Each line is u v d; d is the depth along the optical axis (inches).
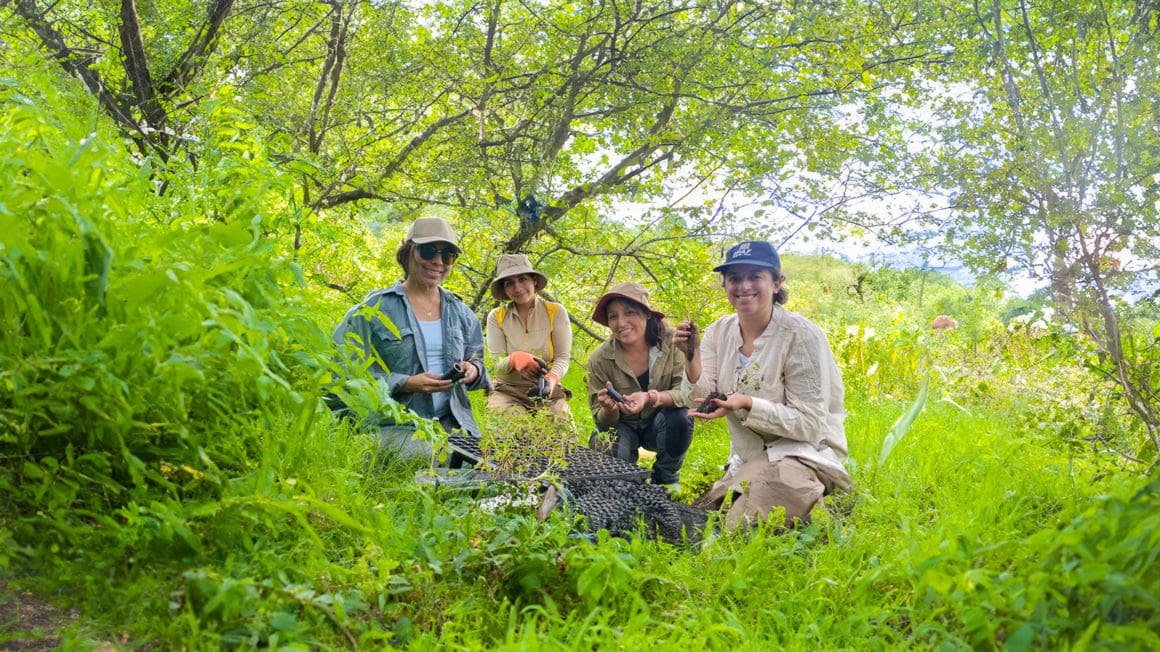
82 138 125.9
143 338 108.0
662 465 211.5
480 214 308.5
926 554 116.4
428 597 113.3
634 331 216.5
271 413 132.2
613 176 303.6
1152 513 89.6
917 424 247.6
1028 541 101.7
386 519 126.9
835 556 136.7
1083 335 178.9
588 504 152.9
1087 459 185.0
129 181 131.6
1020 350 263.7
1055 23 182.2
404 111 322.0
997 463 199.0
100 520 110.0
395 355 197.9
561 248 319.9
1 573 103.2
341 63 295.4
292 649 92.6
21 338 108.3
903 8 261.0
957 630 104.6
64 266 108.9
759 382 178.4
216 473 116.3
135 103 240.8
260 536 116.0
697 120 282.0
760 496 166.6
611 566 117.1
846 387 342.0
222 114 172.1
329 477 139.3
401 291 203.0
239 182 151.9
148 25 254.2
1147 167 168.4
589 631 111.8
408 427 186.2
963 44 235.9
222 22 262.5
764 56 274.1
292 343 134.4
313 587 108.7
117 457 116.0
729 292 181.0
